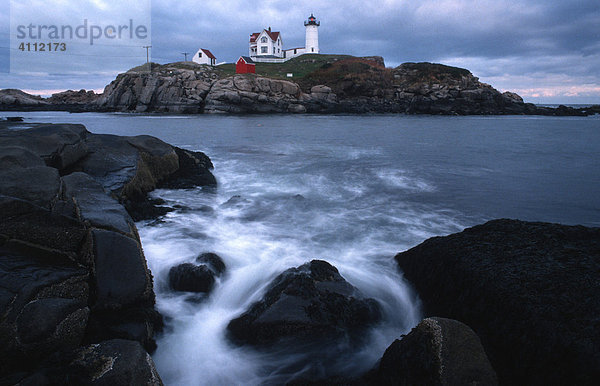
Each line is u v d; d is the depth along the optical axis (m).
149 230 7.45
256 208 9.23
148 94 64.44
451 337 3.24
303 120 45.88
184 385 3.88
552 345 3.24
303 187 11.41
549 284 3.89
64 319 3.31
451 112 65.12
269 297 4.77
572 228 5.19
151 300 4.63
